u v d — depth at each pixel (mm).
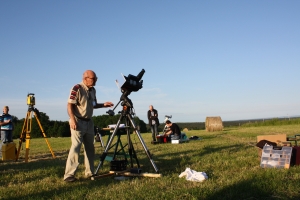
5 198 4145
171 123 13516
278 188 3893
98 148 11414
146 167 6137
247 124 31906
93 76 5301
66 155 9922
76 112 5234
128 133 5680
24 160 8984
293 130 18406
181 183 4508
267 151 5551
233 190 3879
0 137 10180
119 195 3961
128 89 5457
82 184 4797
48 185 4867
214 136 15805
